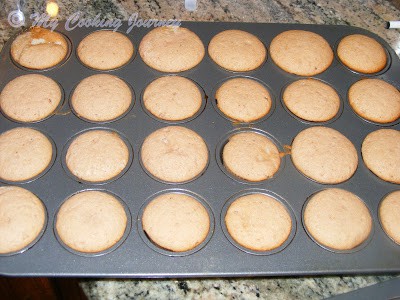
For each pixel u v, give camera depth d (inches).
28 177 9.8
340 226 9.5
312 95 11.6
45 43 11.9
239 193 10.0
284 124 11.1
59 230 9.2
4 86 11.2
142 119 10.9
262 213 9.6
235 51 12.2
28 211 9.2
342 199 9.9
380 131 11.2
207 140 10.7
